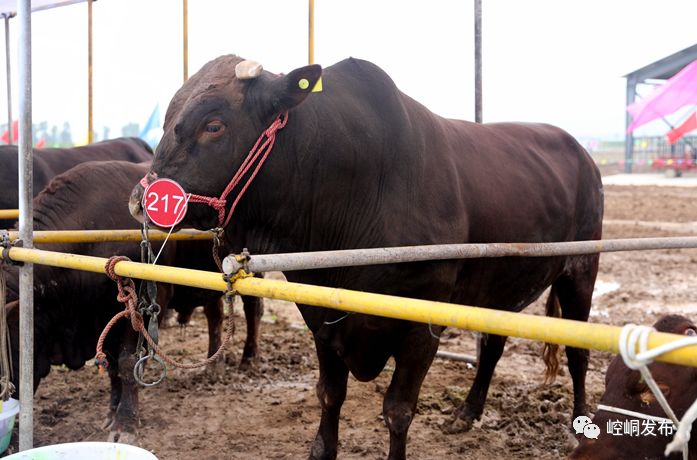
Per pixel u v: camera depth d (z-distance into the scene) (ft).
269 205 10.52
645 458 8.07
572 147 15.90
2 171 20.90
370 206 10.82
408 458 13.50
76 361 14.16
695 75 38.34
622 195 69.62
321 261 7.94
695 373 8.00
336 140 10.53
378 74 11.30
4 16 27.76
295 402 16.62
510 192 12.84
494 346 14.75
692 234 42.45
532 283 13.70
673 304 26.09
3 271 10.73
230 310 7.67
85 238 11.20
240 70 9.89
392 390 11.02
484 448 13.99
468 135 13.08
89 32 21.07
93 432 14.82
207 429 15.05
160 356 8.71
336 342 11.05
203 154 9.87
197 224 10.32
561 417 15.17
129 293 9.06
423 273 10.80
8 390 11.20
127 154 25.44
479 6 16.84
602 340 5.37
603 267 33.73
